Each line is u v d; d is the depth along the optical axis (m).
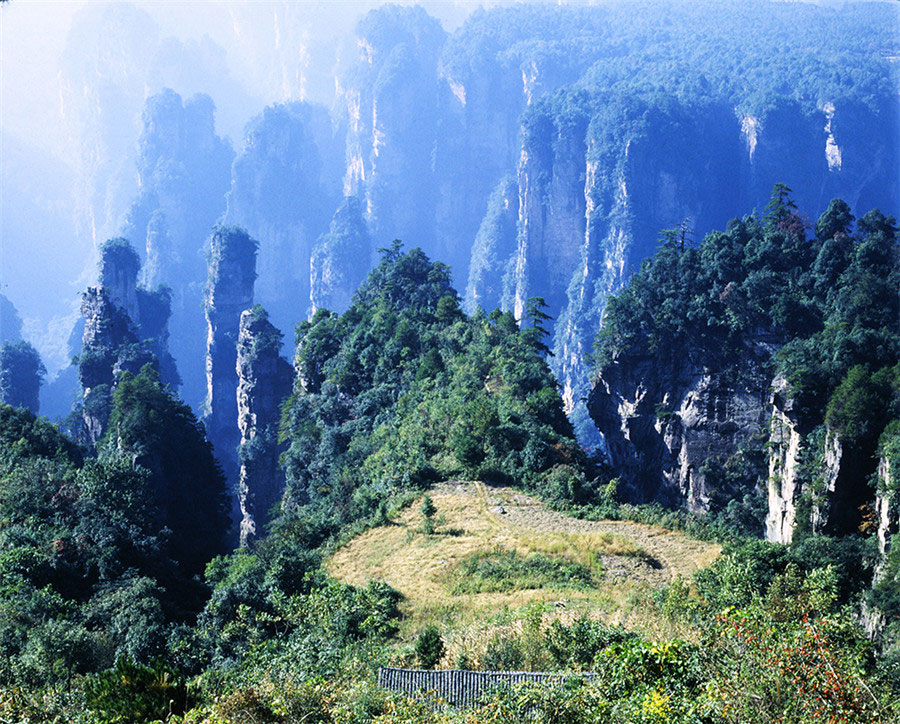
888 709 27.48
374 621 54.03
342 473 98.56
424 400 104.12
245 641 57.28
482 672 38.84
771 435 116.69
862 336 108.62
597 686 33.25
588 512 74.62
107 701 35.72
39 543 75.56
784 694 27.06
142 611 63.44
